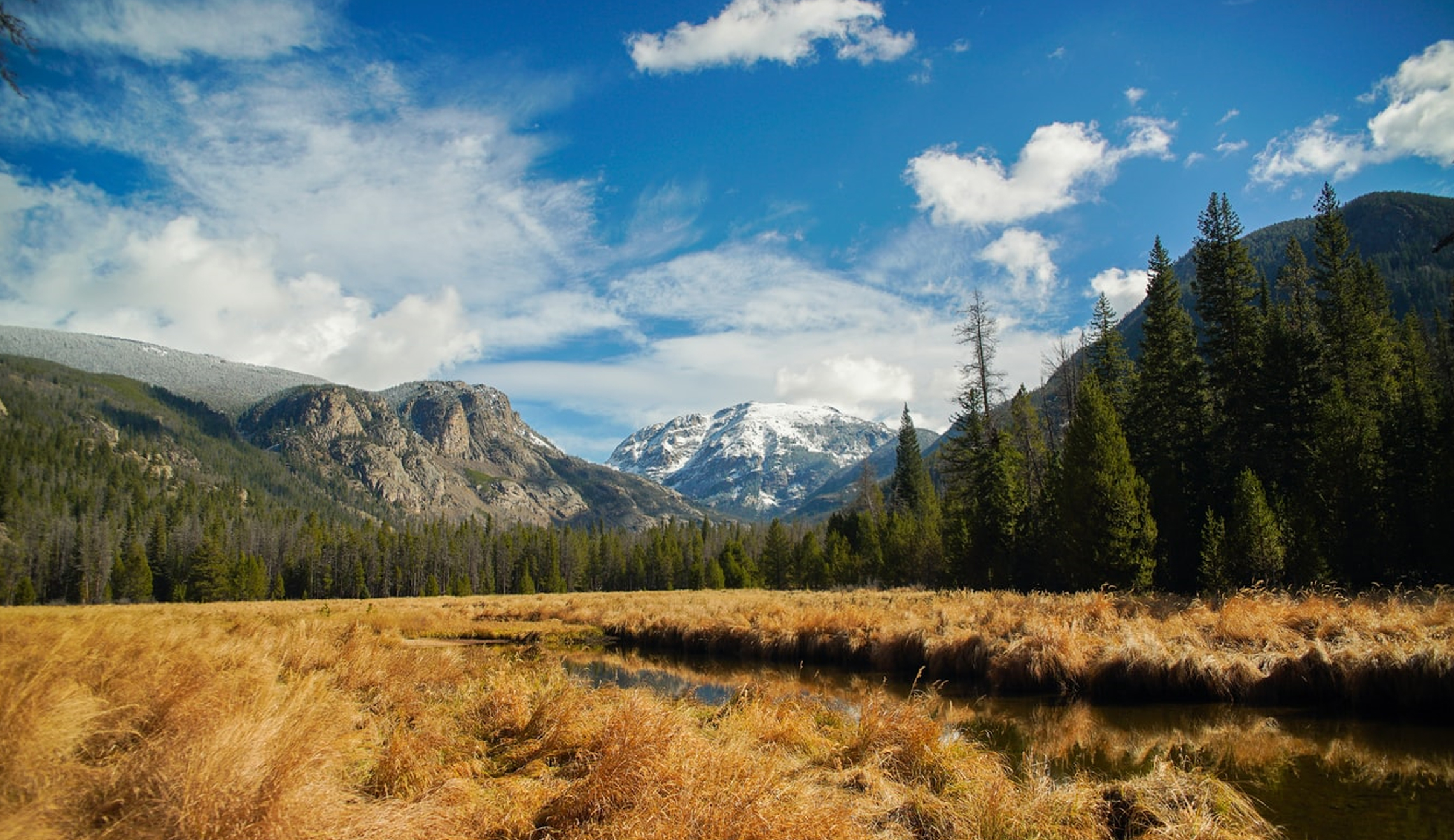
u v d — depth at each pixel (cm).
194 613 3008
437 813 491
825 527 9456
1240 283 2994
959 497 4169
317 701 740
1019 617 1614
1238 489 2238
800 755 805
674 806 497
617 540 11575
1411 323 4322
